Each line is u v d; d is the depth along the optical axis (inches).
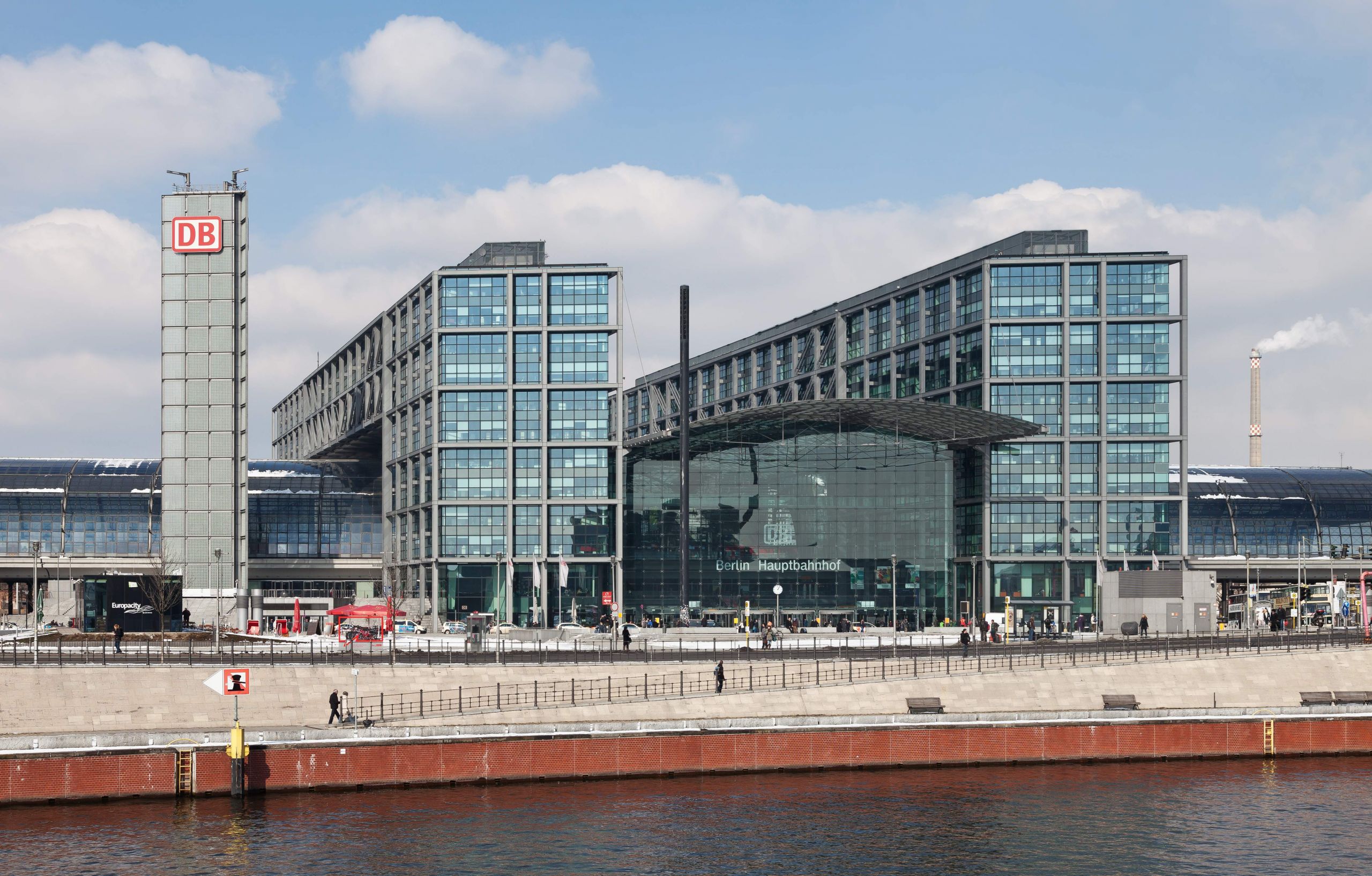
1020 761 3284.9
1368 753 3440.0
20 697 3063.5
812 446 6535.4
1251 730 3405.5
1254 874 2352.4
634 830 2588.6
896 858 2432.3
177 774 2773.1
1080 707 3577.8
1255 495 7317.9
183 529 5629.9
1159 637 4709.6
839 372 7514.8
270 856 2375.7
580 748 3026.6
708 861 2397.9
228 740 2807.6
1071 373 6412.4
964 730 3262.8
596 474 6451.8
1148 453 6417.3
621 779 3041.3
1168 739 3368.6
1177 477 6476.4
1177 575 4968.0
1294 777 3142.2
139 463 7406.5
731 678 3481.8
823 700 3412.9
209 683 2768.2
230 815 2637.8
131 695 3134.8
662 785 2987.2
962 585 6712.6
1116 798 2901.1
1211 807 2824.8
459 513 6427.2
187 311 5723.4
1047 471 6437.0
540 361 6476.4
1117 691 3629.4
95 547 7076.8
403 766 2906.0
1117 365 6412.4
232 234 5753.0
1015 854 2463.1
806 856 2438.5
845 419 6437.0
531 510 6437.0
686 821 2662.4
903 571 6481.3
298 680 3243.1
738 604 6466.5
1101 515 6378.0
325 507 7436.0
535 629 5408.5
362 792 2859.3
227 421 5684.1
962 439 6432.1
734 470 6515.8
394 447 7229.3
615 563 6387.8
